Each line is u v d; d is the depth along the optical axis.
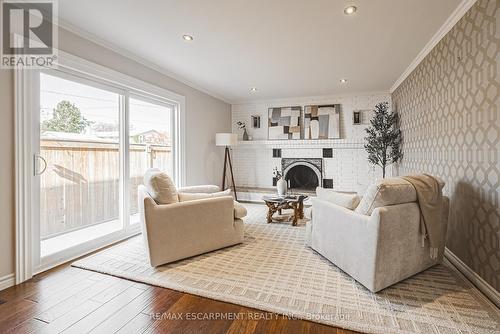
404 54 3.22
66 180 2.77
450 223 2.46
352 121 5.28
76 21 2.43
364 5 2.16
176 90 4.16
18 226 2.06
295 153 5.75
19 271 2.06
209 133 5.22
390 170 5.10
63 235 2.79
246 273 2.22
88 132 2.92
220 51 3.13
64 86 2.64
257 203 5.58
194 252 2.55
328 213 2.41
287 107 5.75
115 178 3.27
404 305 1.73
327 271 2.26
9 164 2.01
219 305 1.77
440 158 2.69
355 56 3.29
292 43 2.91
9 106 2.00
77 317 1.63
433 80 2.87
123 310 1.71
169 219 2.37
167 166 4.14
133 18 2.38
